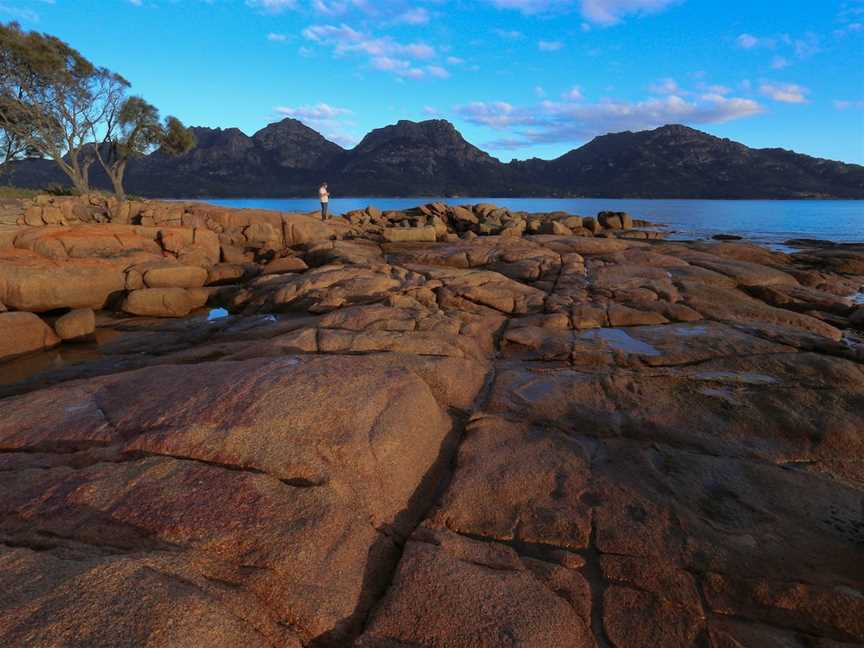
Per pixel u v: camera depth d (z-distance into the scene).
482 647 2.88
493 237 19.92
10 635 2.38
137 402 5.11
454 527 4.15
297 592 3.13
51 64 33.94
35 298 13.79
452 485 4.60
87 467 4.11
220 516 3.55
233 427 4.50
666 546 3.95
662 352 8.38
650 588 3.55
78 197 30.88
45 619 2.49
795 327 9.78
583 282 13.12
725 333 9.27
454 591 3.27
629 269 14.20
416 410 5.19
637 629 3.22
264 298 13.27
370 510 4.04
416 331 8.82
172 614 2.60
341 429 4.55
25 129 36.31
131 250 17.53
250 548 3.33
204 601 2.76
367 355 7.00
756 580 3.61
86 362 9.69
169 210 24.44
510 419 6.00
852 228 47.03
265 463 4.17
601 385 6.97
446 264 16.45
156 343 10.94
